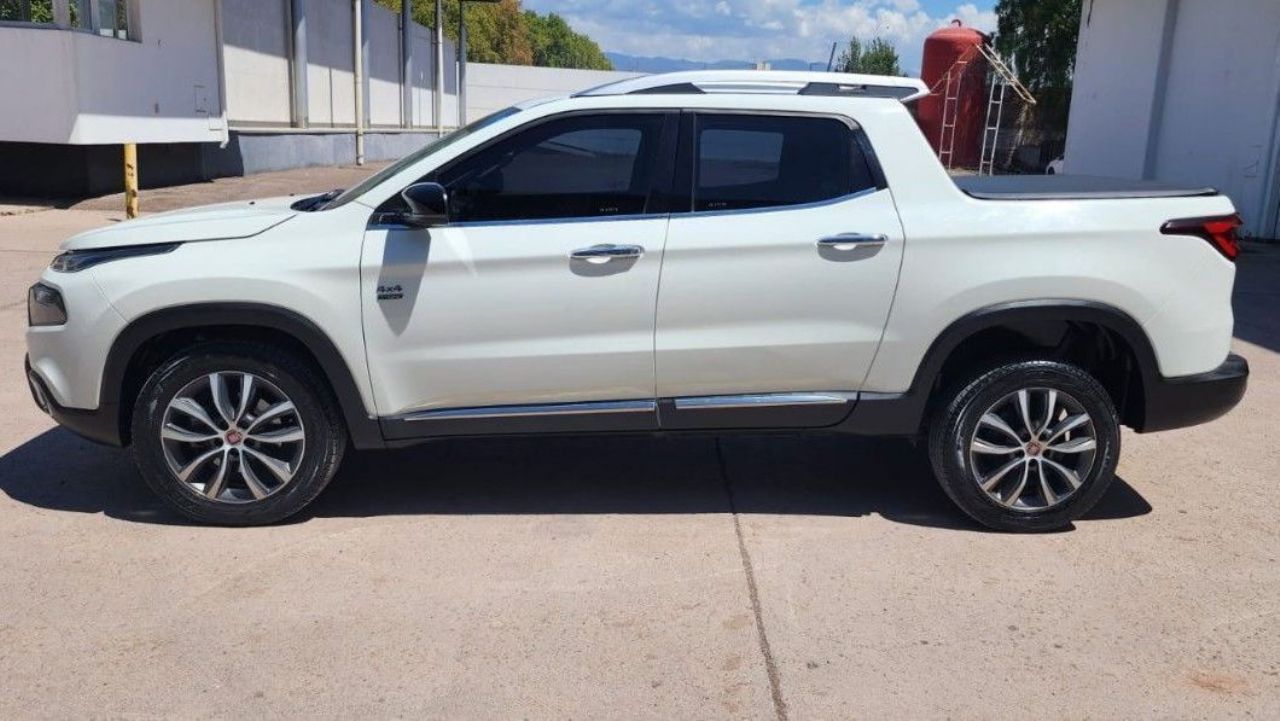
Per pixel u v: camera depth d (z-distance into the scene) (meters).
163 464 4.59
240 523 4.71
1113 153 18.20
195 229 4.59
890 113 4.63
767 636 3.82
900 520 4.90
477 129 4.66
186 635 3.79
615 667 3.61
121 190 18.27
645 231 4.51
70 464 5.48
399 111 37.50
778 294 4.53
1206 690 3.51
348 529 4.73
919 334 4.57
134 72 17.38
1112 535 4.76
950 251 4.51
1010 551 4.57
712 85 4.77
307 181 22.17
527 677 3.55
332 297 4.46
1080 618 3.98
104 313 4.45
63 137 15.80
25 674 3.52
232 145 22.34
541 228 4.52
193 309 4.44
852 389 4.68
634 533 4.71
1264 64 14.34
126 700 3.39
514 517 4.89
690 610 4.00
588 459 5.71
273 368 4.53
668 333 4.56
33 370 4.70
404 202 4.54
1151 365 4.62
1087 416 4.64
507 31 75.38
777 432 4.77
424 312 4.50
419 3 53.00
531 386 4.61
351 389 4.56
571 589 4.17
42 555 4.41
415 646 3.73
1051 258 4.51
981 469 4.74
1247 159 14.70
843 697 3.45
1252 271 12.27
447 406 4.65
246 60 23.33
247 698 3.41
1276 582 4.29
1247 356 8.28
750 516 4.93
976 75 26.25
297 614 3.95
